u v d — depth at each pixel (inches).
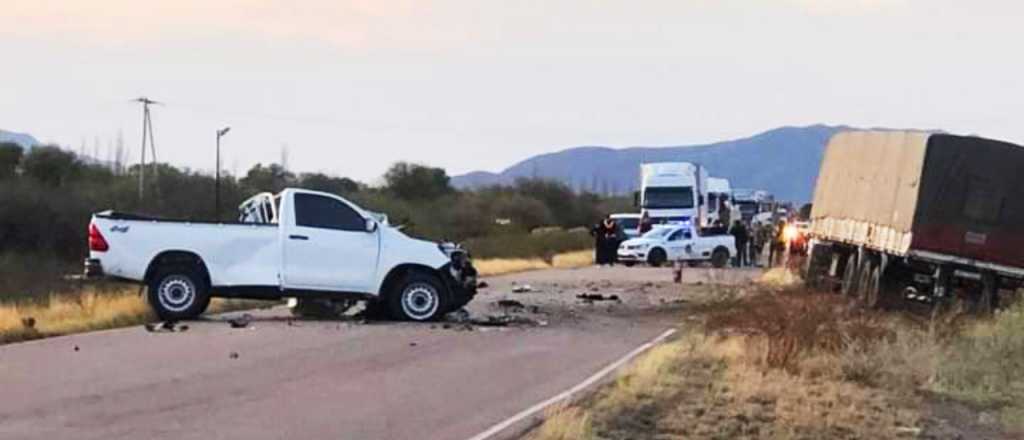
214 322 944.9
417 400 603.5
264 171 3316.9
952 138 1104.2
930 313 1054.4
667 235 2287.2
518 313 1088.8
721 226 2508.6
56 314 936.3
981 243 1103.0
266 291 960.9
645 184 2536.9
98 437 495.2
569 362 752.3
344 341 829.2
